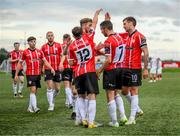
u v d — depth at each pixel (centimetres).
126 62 1055
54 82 1465
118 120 1116
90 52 984
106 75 998
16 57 2138
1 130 952
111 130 939
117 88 1020
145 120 1107
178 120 1105
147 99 1770
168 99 1767
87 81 983
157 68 3947
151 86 2816
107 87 996
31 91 1363
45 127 995
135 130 938
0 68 5684
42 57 1399
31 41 1381
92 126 980
